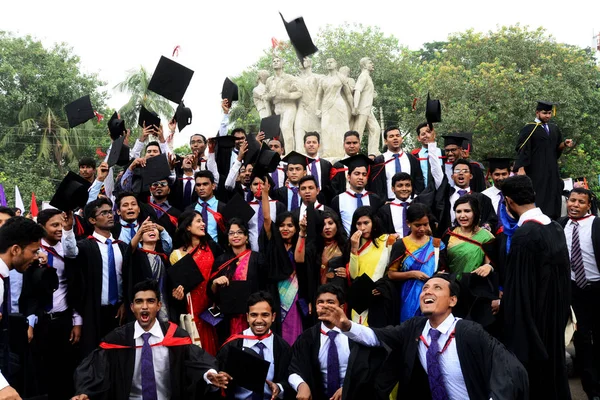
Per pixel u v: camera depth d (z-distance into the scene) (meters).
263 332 6.28
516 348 5.78
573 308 7.09
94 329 6.86
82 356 6.79
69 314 6.95
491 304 6.68
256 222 7.98
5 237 5.08
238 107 29.20
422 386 5.27
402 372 5.29
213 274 7.15
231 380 5.80
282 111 14.52
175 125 9.45
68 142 29.84
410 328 5.33
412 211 6.79
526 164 9.83
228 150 9.18
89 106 8.73
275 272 7.05
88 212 7.09
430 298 5.14
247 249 7.40
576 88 24.86
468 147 9.76
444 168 9.28
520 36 27.84
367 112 14.51
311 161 9.13
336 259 7.08
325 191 9.05
